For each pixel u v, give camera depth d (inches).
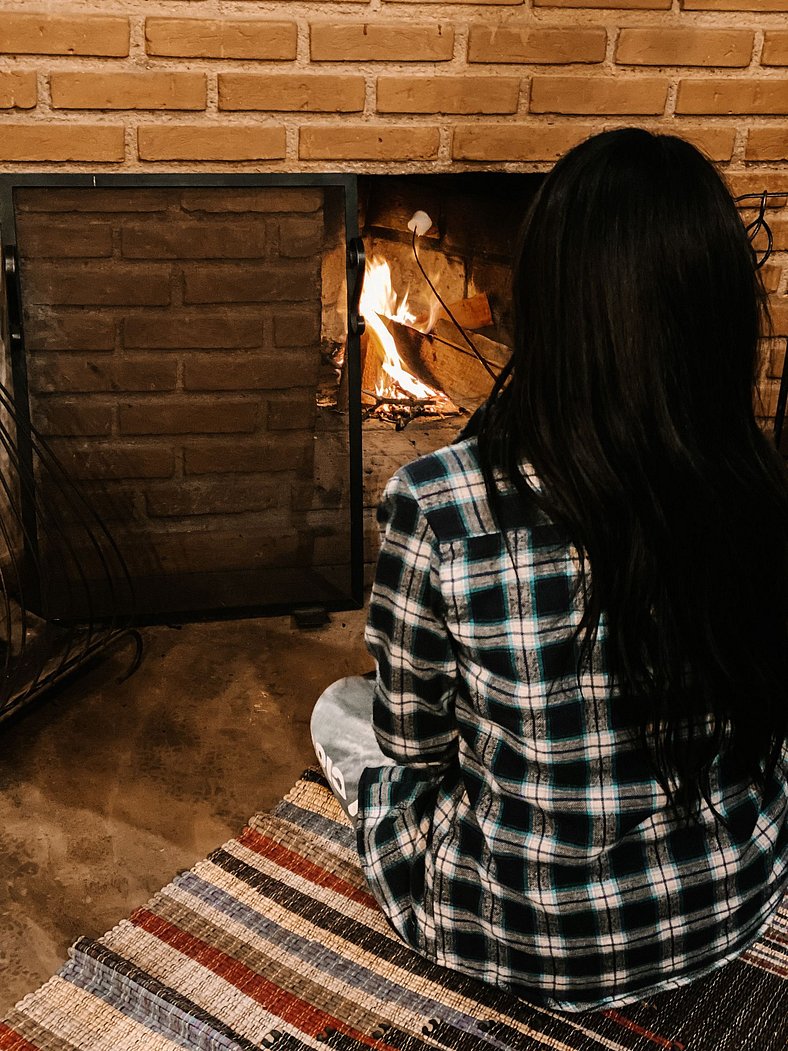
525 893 45.6
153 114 82.4
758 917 50.7
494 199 104.7
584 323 36.0
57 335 85.2
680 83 89.8
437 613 42.4
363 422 109.8
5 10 77.0
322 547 95.0
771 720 43.3
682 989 56.5
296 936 60.6
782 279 98.8
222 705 83.2
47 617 90.6
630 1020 54.8
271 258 87.5
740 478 37.9
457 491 40.7
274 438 91.5
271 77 83.0
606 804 43.3
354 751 65.3
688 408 36.6
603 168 35.8
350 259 88.4
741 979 57.1
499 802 45.4
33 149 81.2
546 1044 53.6
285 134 85.1
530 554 39.8
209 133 83.8
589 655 40.4
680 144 36.7
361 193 113.0
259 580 94.4
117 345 86.4
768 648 41.5
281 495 93.0
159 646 90.1
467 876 48.7
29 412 86.1
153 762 76.7
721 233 35.9
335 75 84.0
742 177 94.5
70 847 68.7
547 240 36.6
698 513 37.4
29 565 90.6
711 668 40.4
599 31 86.6
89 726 80.0
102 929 62.7
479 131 88.3
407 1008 55.8
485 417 41.3
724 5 87.4
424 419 111.4
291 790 72.7
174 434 89.5
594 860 44.8
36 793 73.2
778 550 40.1
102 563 87.2
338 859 66.5
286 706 83.5
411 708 46.3
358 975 57.9
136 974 57.4
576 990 47.6
